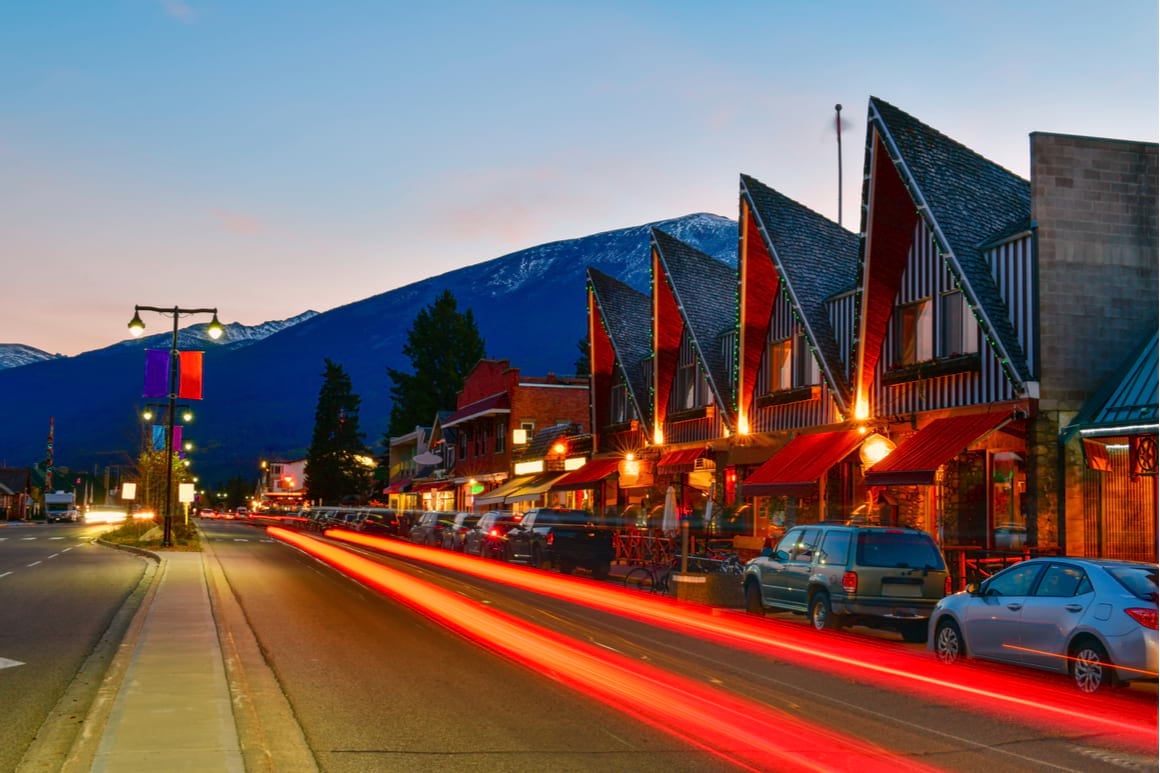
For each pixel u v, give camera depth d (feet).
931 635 50.85
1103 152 79.20
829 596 61.77
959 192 86.33
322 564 118.01
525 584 94.68
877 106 88.58
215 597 74.49
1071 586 43.37
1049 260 77.41
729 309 128.36
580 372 294.25
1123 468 75.05
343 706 36.76
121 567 107.24
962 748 32.04
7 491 457.68
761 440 109.81
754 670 46.93
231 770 25.86
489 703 37.52
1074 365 76.95
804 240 108.58
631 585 98.84
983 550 72.90
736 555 91.50
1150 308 78.84
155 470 215.92
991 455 81.10
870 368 92.58
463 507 240.94
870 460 89.35
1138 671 39.40
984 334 79.82
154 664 43.16
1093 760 30.78
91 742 29.32
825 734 33.50
